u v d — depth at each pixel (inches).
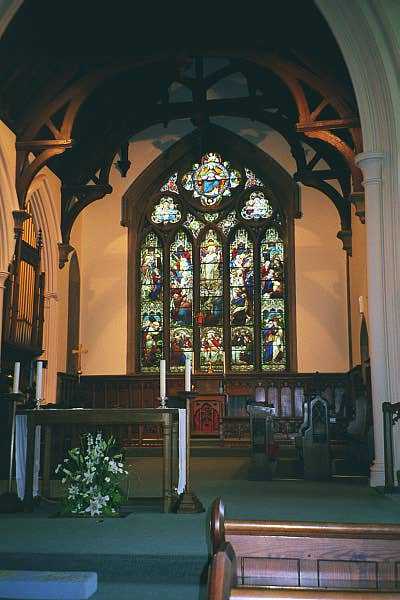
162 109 628.1
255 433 419.8
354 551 121.3
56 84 506.3
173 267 732.7
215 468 499.8
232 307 717.3
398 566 120.2
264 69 612.1
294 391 673.6
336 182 695.1
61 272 647.8
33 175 513.0
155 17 481.7
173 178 749.9
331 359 679.1
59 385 634.2
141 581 190.1
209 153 746.2
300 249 701.9
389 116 384.8
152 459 585.6
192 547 200.2
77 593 172.2
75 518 255.6
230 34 477.4
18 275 513.3
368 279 384.5
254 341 705.6
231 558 79.2
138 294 729.6
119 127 631.2
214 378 686.5
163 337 716.7
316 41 468.8
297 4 454.6
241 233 732.0
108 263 724.7
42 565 193.8
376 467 363.6
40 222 610.9
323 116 605.3
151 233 743.1
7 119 494.0
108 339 711.1
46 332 616.4
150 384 691.4
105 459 267.3
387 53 380.2
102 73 502.9
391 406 325.7
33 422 280.7
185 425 284.0
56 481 394.3
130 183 730.8
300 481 405.4
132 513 269.1
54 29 477.1
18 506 277.4
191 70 697.0
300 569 121.3
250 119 717.3
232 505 289.3
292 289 697.0
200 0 476.4
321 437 416.5
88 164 639.1
